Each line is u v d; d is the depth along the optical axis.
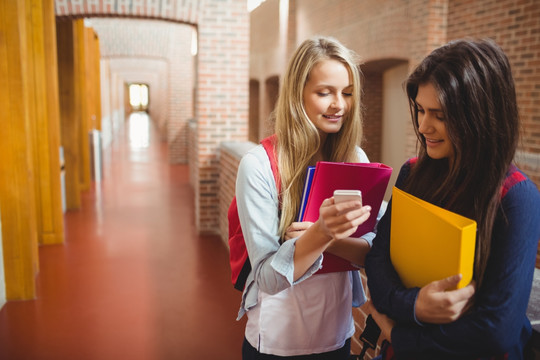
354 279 1.64
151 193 9.35
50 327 3.87
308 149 1.41
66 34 7.37
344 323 1.53
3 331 3.80
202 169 6.55
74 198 7.84
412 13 7.98
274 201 1.43
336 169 1.27
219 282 4.90
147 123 32.31
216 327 3.92
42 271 5.13
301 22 13.38
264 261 1.34
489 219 1.01
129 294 4.56
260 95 16.72
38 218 6.01
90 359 3.40
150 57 13.27
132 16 6.61
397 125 9.78
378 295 1.17
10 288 4.35
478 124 1.02
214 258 5.65
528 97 5.97
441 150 1.12
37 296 4.48
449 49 1.07
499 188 1.02
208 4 6.40
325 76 1.35
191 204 8.46
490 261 1.02
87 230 6.70
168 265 5.38
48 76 5.77
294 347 1.46
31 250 4.34
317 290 1.46
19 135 4.16
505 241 1.00
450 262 0.98
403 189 1.27
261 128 16.66
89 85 10.62
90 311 4.18
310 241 1.22
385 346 1.26
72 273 5.08
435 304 1.00
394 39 8.60
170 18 6.45
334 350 1.52
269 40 15.49
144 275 5.06
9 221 4.26
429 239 1.04
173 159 13.47
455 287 0.99
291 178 1.41
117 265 5.35
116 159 14.23
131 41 13.09
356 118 1.43
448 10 7.36
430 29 7.52
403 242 1.15
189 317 4.09
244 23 6.51
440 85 1.03
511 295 0.98
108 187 9.91
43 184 5.96
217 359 3.43
